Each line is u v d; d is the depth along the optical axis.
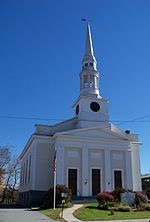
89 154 40.66
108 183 39.91
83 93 46.31
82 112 44.22
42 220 20.56
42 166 40.47
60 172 38.31
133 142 44.28
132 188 40.78
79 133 40.75
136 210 27.09
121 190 32.44
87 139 40.78
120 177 41.16
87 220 20.97
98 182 39.97
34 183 39.44
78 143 40.31
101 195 28.25
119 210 26.55
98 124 43.94
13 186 72.50
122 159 42.03
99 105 45.53
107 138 41.59
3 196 72.12
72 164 39.53
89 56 48.72
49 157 41.03
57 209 28.36
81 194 38.47
